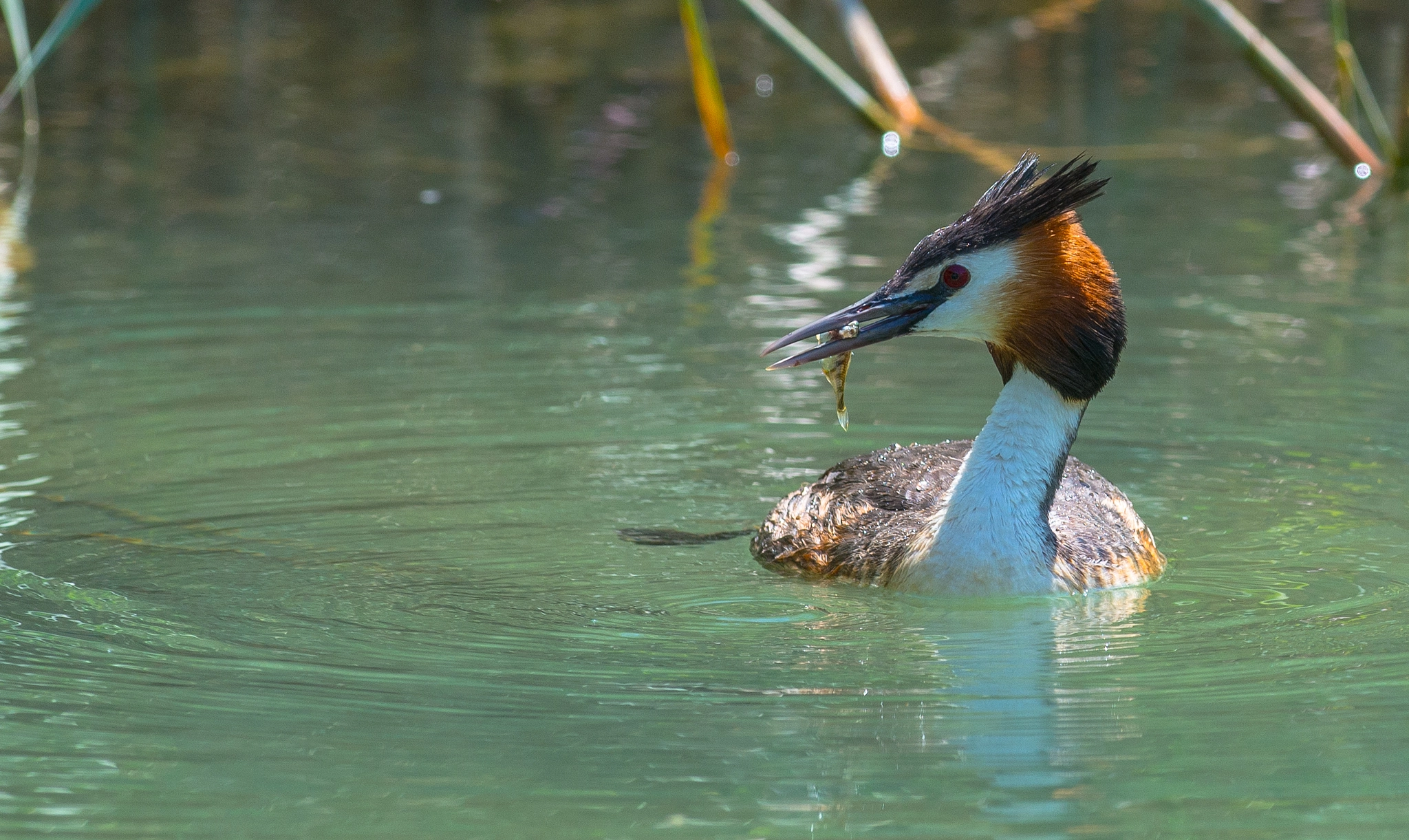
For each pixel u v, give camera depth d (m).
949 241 10.36
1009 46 29.70
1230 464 12.59
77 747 7.72
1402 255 18.02
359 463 12.41
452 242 18.88
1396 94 25.11
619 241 18.88
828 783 7.41
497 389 14.12
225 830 6.95
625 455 12.73
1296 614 9.77
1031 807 7.18
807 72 28.33
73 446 12.55
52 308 16.14
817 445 13.02
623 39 30.67
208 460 12.38
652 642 9.32
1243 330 15.67
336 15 32.31
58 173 21.95
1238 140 23.61
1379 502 11.74
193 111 25.50
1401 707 8.23
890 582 10.46
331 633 9.34
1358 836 6.88
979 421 13.55
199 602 9.78
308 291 16.97
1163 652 9.15
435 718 8.09
